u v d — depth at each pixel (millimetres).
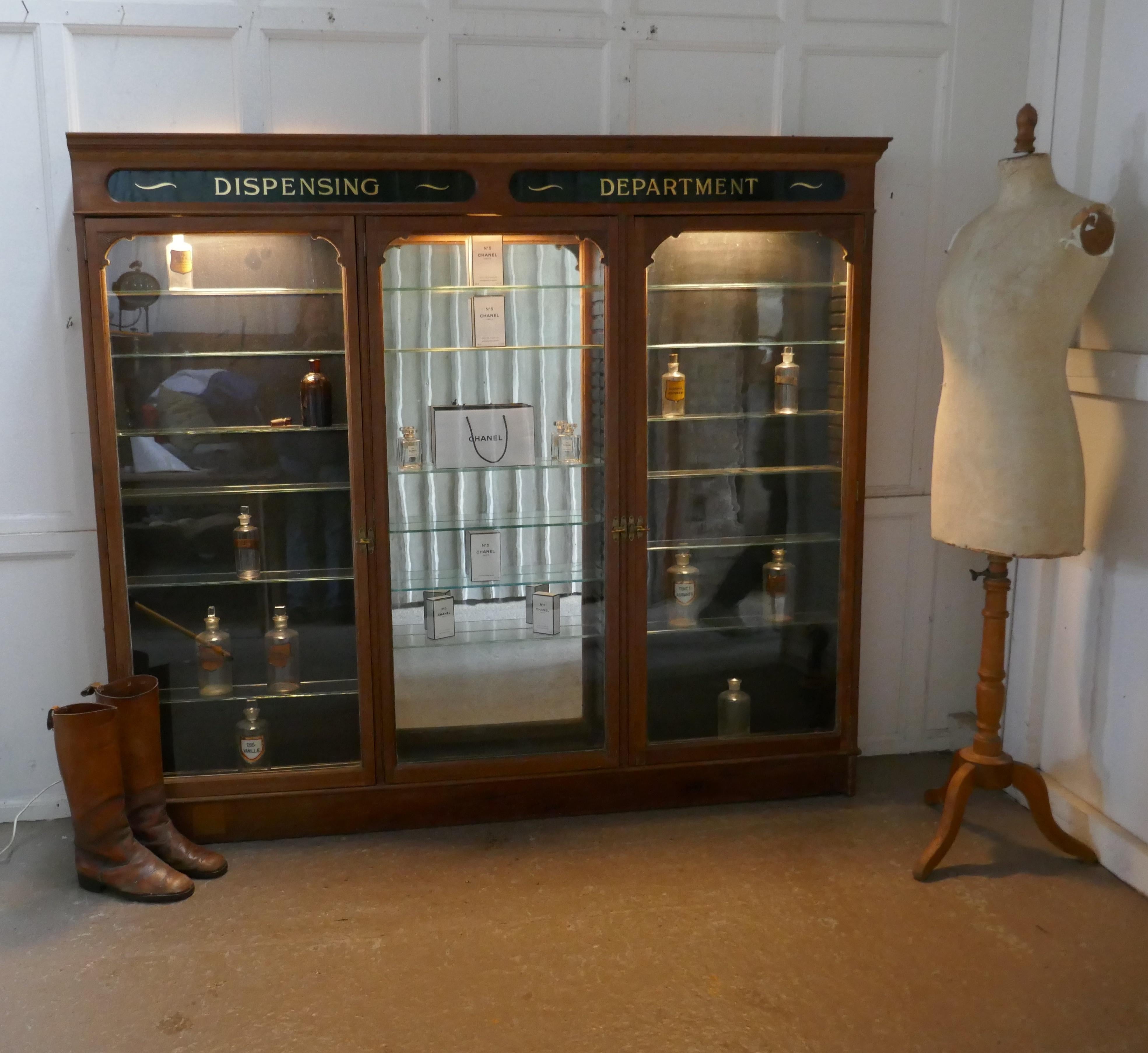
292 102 3121
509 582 3242
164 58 3051
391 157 2877
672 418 3203
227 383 3053
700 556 3307
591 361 3166
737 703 3389
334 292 3029
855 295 3135
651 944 2650
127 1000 2453
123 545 3020
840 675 3367
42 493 3193
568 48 3217
